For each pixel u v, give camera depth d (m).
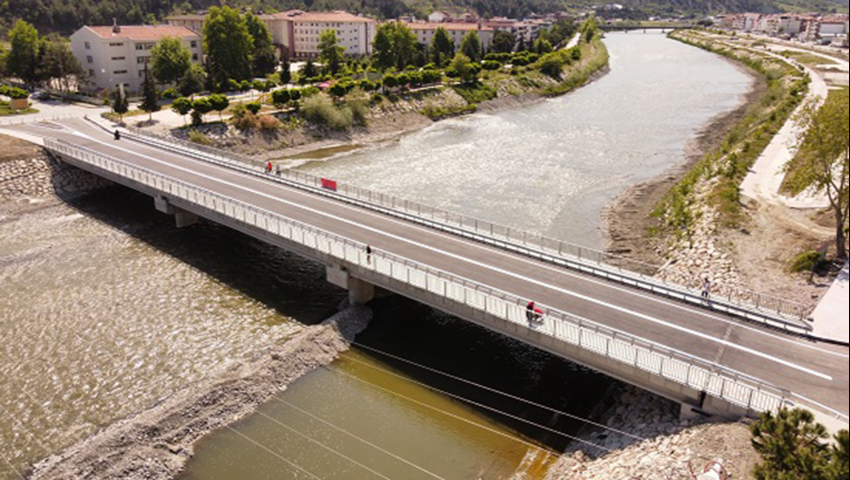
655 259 48.84
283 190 57.53
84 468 27.38
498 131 96.75
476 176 72.56
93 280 47.28
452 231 46.94
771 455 19.62
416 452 29.42
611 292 37.00
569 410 32.25
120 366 36.31
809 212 50.31
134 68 111.56
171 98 103.25
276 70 132.25
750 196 54.34
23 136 74.94
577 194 65.81
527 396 33.47
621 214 59.34
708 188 57.62
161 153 70.06
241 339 39.12
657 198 62.94
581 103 120.44
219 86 106.12
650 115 105.75
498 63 135.62
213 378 33.38
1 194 63.00
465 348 38.09
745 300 38.00
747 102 113.62
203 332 39.94
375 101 101.56
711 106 111.75
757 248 44.94
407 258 41.75
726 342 31.27
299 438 30.25
